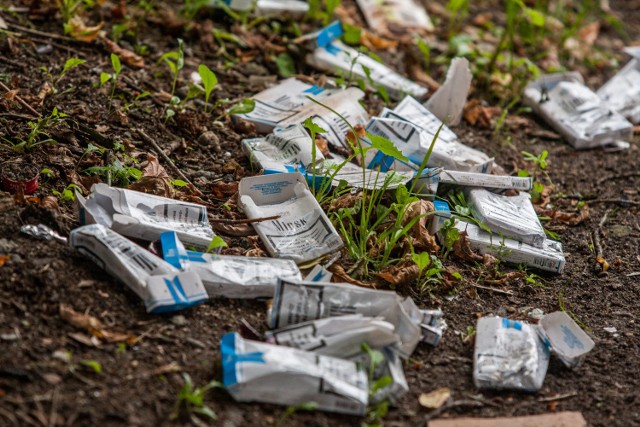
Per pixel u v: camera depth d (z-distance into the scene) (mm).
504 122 2234
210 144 2055
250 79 2182
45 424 1751
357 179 2000
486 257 1965
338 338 1818
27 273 1836
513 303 1934
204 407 1777
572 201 2105
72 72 2109
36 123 2006
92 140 2010
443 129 2111
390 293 1850
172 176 2000
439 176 2002
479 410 1819
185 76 2164
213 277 1862
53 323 1813
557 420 1817
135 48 2186
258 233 1929
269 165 2004
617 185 2146
